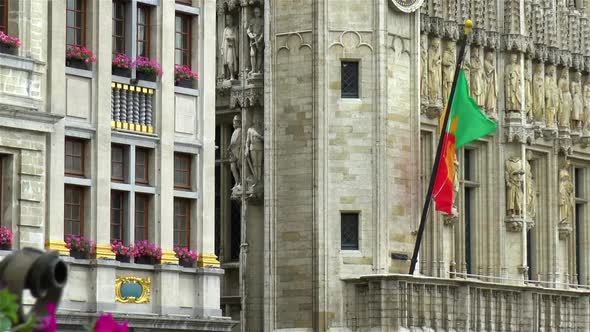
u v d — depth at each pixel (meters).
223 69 65.44
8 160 47.31
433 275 66.19
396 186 63.06
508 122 70.31
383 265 62.22
